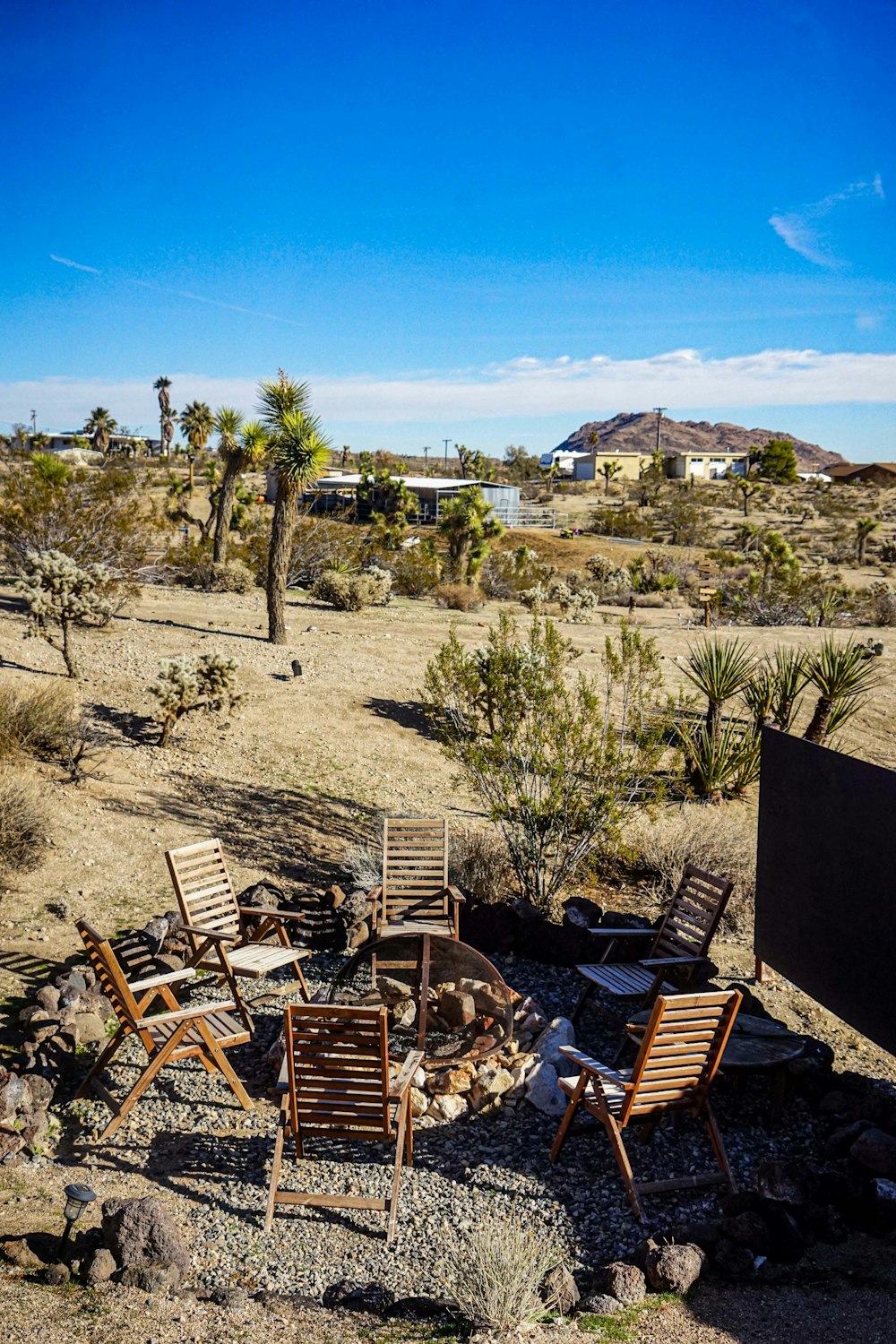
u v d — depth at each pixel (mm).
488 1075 5844
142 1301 3920
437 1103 5684
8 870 8453
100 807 10039
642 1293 4113
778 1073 5582
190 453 76750
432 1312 4008
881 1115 5375
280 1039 6105
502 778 8977
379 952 6863
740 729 14797
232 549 30531
